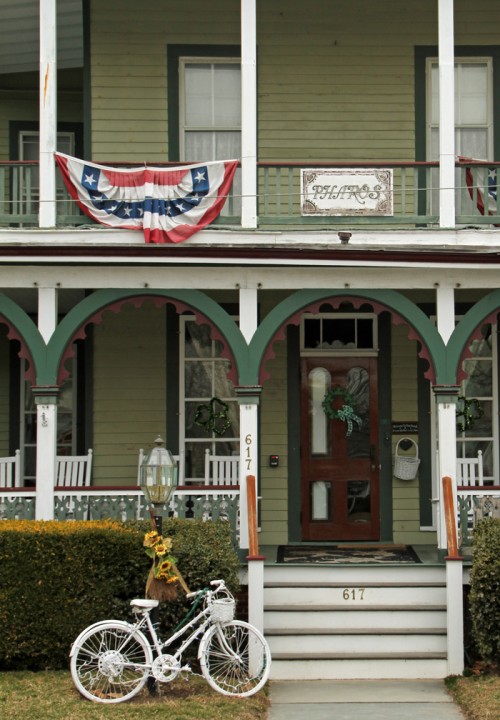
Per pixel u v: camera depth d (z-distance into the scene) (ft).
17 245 44.70
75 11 53.57
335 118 52.49
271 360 52.95
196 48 52.19
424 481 52.44
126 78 52.08
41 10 45.88
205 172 45.70
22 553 39.65
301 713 36.81
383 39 52.75
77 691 36.47
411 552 49.32
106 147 51.90
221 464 51.26
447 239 45.70
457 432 52.75
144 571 40.68
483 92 52.44
